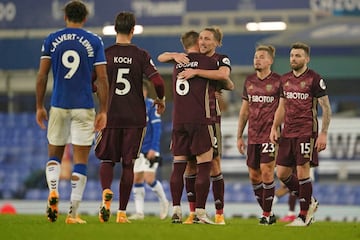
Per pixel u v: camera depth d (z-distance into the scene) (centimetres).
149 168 4322
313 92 3108
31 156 7256
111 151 2952
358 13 7262
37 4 7744
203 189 2962
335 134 6391
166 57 3045
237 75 7194
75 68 2700
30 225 2666
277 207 6112
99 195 6619
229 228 2686
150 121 4259
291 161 3175
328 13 7325
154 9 7569
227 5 7506
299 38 6906
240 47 7200
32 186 7112
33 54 7706
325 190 6350
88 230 2369
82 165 2755
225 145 6444
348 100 6762
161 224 2902
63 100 2708
